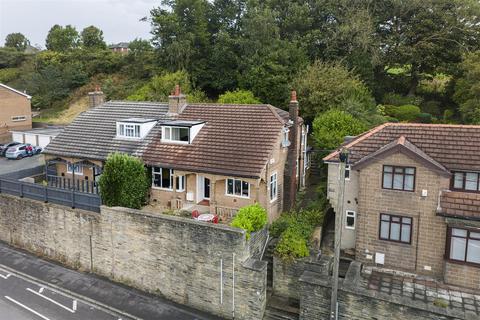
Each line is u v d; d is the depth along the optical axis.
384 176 20.50
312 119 37.03
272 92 41.66
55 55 79.50
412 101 42.94
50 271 24.30
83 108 66.69
